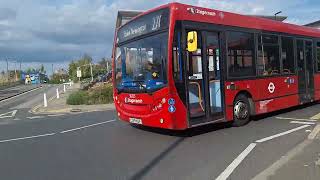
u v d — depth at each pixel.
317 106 17.27
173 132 11.91
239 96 12.52
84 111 21.30
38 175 7.82
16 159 9.38
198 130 12.11
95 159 8.95
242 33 12.62
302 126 12.16
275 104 14.14
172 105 10.38
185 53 10.66
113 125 14.24
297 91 15.49
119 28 12.45
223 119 11.80
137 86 11.25
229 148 9.47
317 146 9.12
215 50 11.62
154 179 7.19
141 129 12.76
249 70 12.88
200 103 11.07
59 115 19.70
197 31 11.05
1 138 12.75
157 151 9.46
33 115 20.84
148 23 11.05
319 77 17.17
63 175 7.73
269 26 13.93
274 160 8.15
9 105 30.70
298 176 6.76
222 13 11.95
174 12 10.46
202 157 8.69
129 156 9.09
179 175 7.38
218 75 11.70
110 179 7.31
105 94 26.38
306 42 16.33
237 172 7.40
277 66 14.31
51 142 11.45
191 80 10.82
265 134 11.07
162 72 10.50
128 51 11.79
